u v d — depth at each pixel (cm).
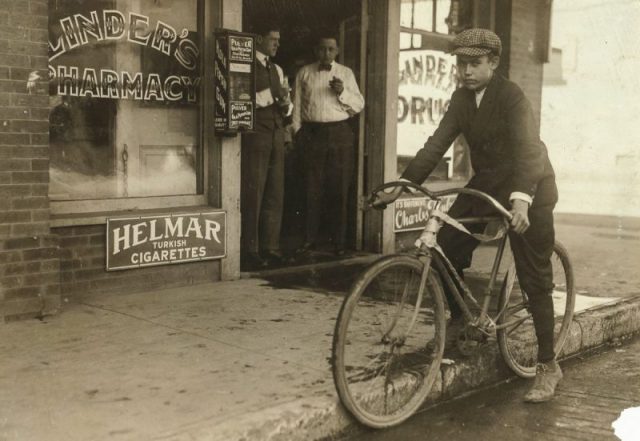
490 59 424
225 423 338
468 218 425
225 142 625
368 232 785
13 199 487
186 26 619
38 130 495
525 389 460
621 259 802
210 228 615
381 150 781
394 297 393
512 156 419
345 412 372
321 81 739
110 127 586
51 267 506
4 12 475
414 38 839
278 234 729
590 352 545
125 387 381
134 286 579
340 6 787
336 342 359
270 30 690
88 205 571
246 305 551
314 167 752
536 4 947
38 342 452
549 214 431
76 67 564
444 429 391
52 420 339
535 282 433
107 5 576
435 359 412
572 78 1953
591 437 385
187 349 444
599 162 1912
